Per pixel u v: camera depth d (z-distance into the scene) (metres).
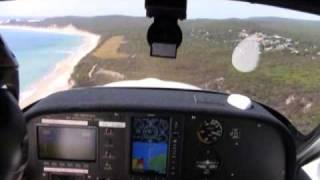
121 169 0.64
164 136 0.63
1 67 0.32
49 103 0.62
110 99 0.63
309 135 0.67
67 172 0.65
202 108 0.62
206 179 0.65
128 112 0.62
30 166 0.64
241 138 0.63
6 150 0.29
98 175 0.65
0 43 0.32
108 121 0.63
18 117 0.30
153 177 0.65
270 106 0.66
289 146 0.63
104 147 0.64
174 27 0.50
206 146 0.64
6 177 0.30
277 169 0.64
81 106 0.62
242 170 0.65
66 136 0.63
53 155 0.64
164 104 0.62
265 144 0.64
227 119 0.63
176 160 0.64
